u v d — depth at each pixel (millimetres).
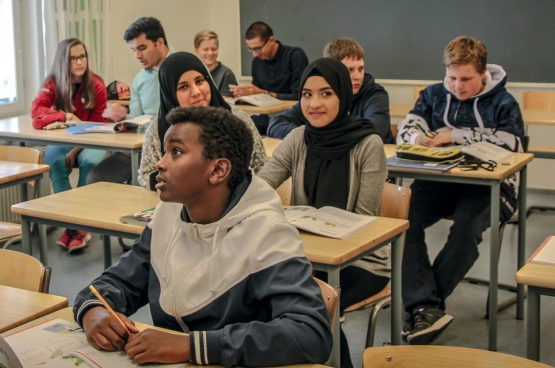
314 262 1787
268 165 2363
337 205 2223
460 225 2713
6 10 4691
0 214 4160
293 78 5121
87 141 3451
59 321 1346
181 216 1353
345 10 5535
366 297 2102
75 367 1123
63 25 4715
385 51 5445
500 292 3215
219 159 1262
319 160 2262
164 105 2531
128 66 5574
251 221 1275
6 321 1333
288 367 1151
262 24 5062
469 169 2631
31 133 3678
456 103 3148
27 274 1595
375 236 1929
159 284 1379
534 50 4891
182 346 1147
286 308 1190
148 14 5688
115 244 3957
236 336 1152
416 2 5238
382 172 2201
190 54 2504
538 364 1196
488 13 4992
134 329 1238
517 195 3086
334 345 1774
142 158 2652
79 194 2504
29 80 4914
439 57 5238
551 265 1635
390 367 1236
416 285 2650
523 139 3027
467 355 1231
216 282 1286
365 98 3438
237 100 4488
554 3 4754
